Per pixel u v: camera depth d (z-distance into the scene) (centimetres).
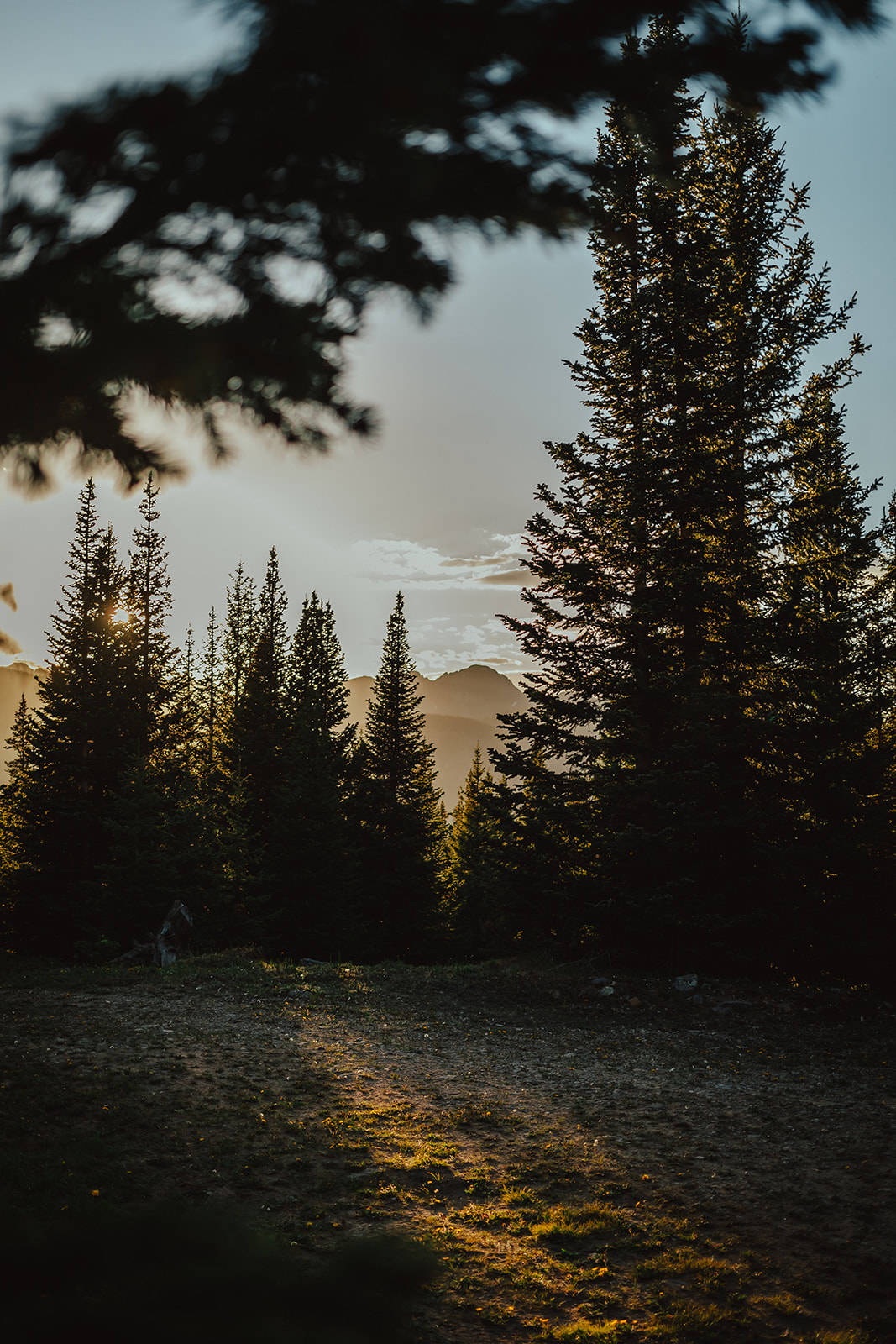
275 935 3189
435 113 174
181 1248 200
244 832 3381
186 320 193
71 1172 855
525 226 205
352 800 4000
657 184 207
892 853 1923
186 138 162
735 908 1912
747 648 1981
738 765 1944
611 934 1952
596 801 2008
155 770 3262
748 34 187
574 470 2028
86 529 3281
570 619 2044
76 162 162
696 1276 737
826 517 2017
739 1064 1380
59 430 211
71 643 3209
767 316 2188
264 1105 1120
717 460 2042
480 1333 641
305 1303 189
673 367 1995
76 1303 175
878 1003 1697
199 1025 1504
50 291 178
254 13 156
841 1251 775
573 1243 797
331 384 216
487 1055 1418
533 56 170
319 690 4866
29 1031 1388
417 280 208
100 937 2653
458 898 4503
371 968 2020
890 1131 1070
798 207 2255
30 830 3005
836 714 1941
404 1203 866
